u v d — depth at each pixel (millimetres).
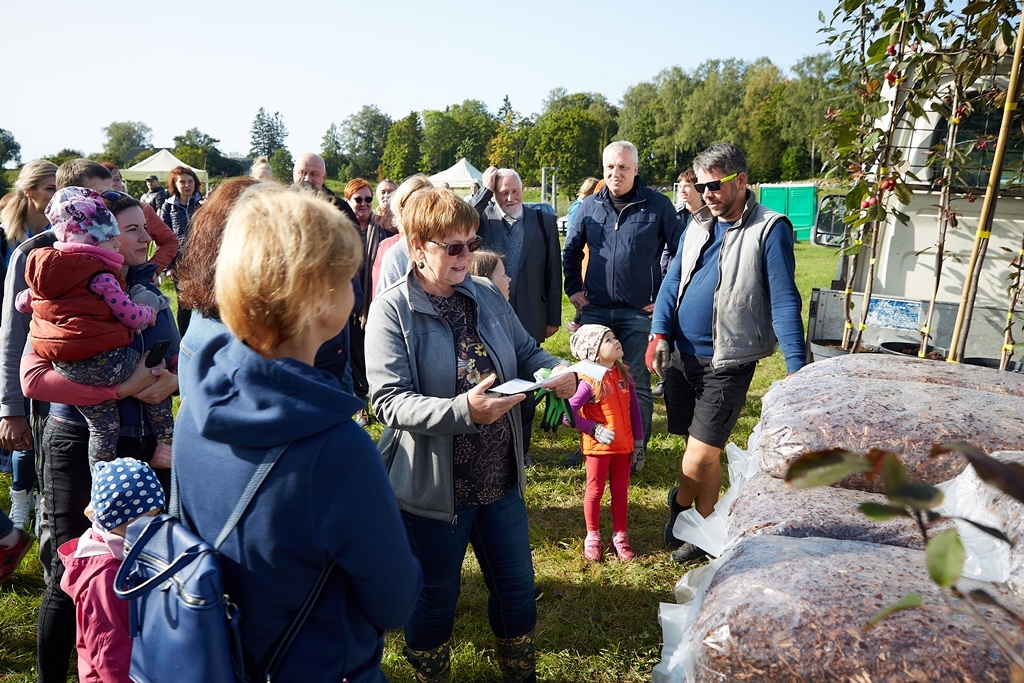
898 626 1407
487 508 2449
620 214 4973
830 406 2307
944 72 3934
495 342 2416
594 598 3471
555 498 4602
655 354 3768
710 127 88250
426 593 2422
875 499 2072
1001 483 778
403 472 2332
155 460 2607
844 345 4633
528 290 4910
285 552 1265
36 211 3527
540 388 2424
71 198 2422
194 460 1341
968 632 1379
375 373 2289
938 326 4984
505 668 2631
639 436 3885
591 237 5086
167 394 2559
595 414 3750
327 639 1343
